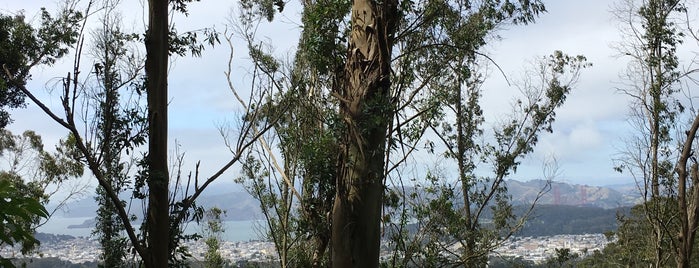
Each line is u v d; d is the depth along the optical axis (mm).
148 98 7855
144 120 7793
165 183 7727
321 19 9859
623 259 21547
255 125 13336
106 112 7598
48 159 20266
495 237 15922
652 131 18766
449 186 13148
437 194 12977
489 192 17172
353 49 8953
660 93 18906
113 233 8547
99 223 8656
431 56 12656
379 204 8562
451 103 18844
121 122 7613
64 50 15406
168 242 7805
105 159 7695
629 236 21781
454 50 12711
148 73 7922
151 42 8000
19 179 19156
